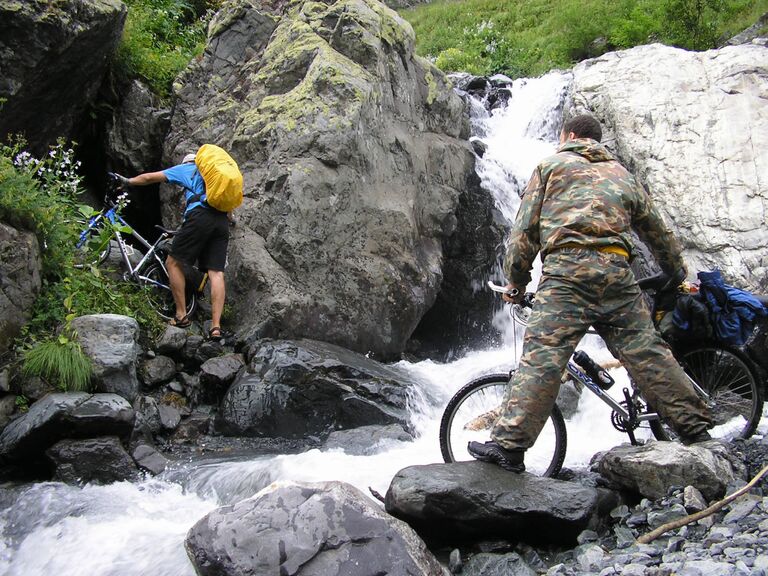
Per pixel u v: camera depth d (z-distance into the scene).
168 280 7.66
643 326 4.27
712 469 4.02
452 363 8.34
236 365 6.75
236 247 7.68
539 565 3.86
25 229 6.46
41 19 7.20
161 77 9.76
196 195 6.96
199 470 5.51
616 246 4.18
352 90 8.16
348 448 6.00
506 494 3.97
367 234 8.09
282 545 3.42
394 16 9.50
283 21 9.27
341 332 7.71
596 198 4.18
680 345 4.97
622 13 16.61
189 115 9.05
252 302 7.41
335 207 7.90
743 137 9.26
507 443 4.11
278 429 6.38
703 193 8.85
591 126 4.46
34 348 5.84
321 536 3.46
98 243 7.35
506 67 16.62
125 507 4.96
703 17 14.80
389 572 3.37
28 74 7.37
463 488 3.96
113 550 4.39
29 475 5.54
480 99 12.80
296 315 7.40
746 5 15.05
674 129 9.62
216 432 6.37
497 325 9.30
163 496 5.21
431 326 9.38
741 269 8.21
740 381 4.93
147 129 9.27
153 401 6.27
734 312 4.79
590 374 4.66
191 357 6.89
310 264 7.68
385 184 8.48
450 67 17.00
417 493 3.97
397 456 5.58
